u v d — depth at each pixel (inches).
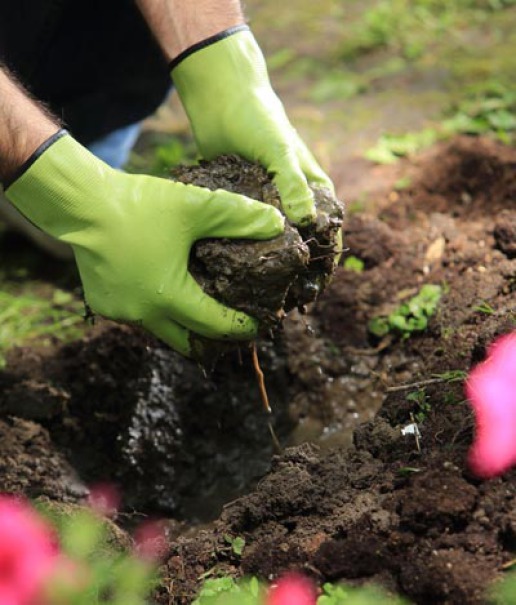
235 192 131.9
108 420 162.7
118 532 133.5
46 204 129.3
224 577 121.0
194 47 139.6
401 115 235.5
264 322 128.3
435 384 139.8
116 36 179.5
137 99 190.7
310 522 126.6
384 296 173.5
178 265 127.2
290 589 115.9
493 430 126.6
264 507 129.2
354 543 117.5
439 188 197.2
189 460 159.0
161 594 124.3
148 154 239.1
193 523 152.3
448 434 130.8
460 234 179.8
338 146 226.8
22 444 154.3
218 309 127.3
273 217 123.9
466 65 252.5
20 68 175.8
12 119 127.7
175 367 163.6
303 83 259.0
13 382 171.0
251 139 135.3
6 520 134.0
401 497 121.8
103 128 192.7
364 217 184.7
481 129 219.5
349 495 128.8
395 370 165.0
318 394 166.4
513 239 167.3
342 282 175.5
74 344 175.0
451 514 116.3
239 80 138.7
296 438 162.1
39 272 209.0
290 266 123.0
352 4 295.7
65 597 121.1
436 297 165.9
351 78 256.5
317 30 284.0
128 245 127.0
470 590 108.5
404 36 272.5
